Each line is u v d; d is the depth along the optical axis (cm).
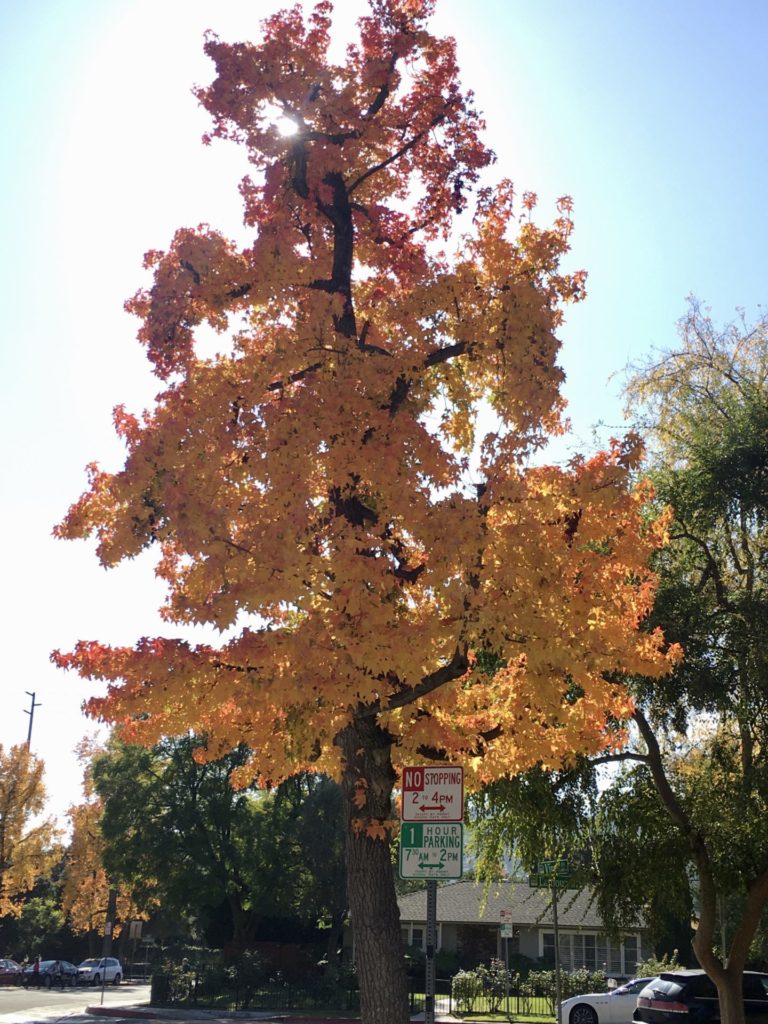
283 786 3900
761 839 1348
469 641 747
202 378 877
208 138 984
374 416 820
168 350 912
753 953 2662
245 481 836
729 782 1402
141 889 4153
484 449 807
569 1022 2539
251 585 731
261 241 909
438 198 1025
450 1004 3328
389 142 1017
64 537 862
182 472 802
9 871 4756
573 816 1359
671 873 1413
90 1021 2864
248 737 921
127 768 3941
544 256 925
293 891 3878
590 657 800
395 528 848
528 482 845
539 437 809
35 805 4878
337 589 749
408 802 848
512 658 803
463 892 4631
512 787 1338
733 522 1451
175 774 3881
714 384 1580
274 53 955
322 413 800
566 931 4228
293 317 965
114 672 792
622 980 3731
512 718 912
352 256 991
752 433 1405
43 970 5275
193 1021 2872
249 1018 2958
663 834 1430
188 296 905
